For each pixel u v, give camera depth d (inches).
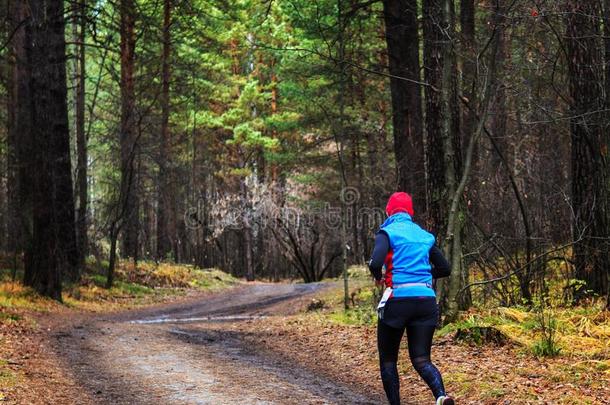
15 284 691.4
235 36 1615.4
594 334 348.5
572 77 435.8
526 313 399.9
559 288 460.4
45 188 708.7
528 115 522.9
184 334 488.1
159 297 1024.9
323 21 692.1
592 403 230.4
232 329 537.3
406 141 606.9
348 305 649.6
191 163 1893.5
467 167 378.3
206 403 251.1
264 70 1689.2
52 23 793.6
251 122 1722.4
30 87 711.7
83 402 255.6
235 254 2341.3
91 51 1273.4
